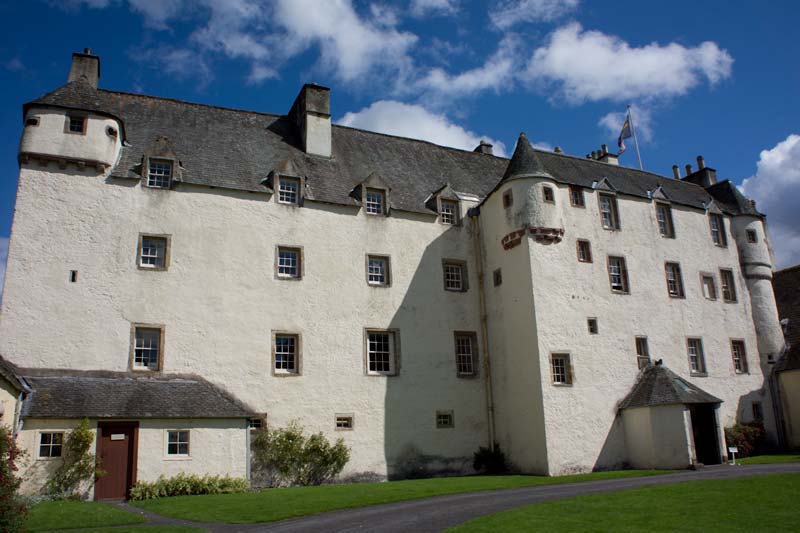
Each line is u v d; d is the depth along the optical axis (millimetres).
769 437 34469
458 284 31844
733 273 37094
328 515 16422
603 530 12875
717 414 28391
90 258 24359
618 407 29453
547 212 29594
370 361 28641
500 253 30953
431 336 30062
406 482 24906
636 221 33812
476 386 30422
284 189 28906
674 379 29156
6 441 15094
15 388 19922
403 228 30953
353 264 29172
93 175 25266
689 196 38219
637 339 31547
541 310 28406
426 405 28984
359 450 26922
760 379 35812
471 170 36906
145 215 25688
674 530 12766
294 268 28047
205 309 25641
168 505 18734
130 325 24297
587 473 26594
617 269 32312
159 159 26672
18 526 13508
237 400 25125
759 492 16922
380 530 13734
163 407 22578
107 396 22312
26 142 24391
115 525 15305
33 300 23172
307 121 32125
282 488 23656
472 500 18219
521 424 28344
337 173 31359
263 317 26578
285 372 26500
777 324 37312
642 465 28156
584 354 29141
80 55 29766
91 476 20766
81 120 25438
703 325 34406
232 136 30672
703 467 26078
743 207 38688
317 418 26469
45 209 24203
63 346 23156
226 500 19516
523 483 22609
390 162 34250
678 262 34719
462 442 29328
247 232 27297
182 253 25875
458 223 32656
